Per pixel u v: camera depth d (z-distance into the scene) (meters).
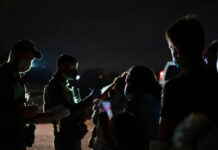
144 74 2.90
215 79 2.02
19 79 3.17
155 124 2.75
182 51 2.08
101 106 3.77
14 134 3.00
